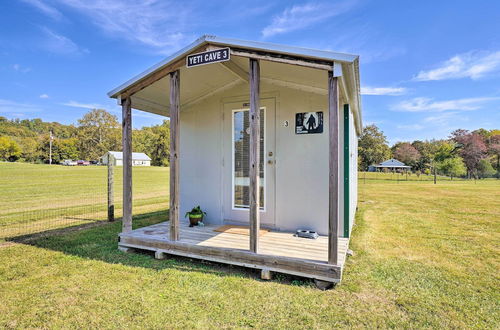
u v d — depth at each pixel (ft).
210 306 8.49
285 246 12.01
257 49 10.49
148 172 100.37
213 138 17.34
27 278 10.59
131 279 10.49
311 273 9.91
